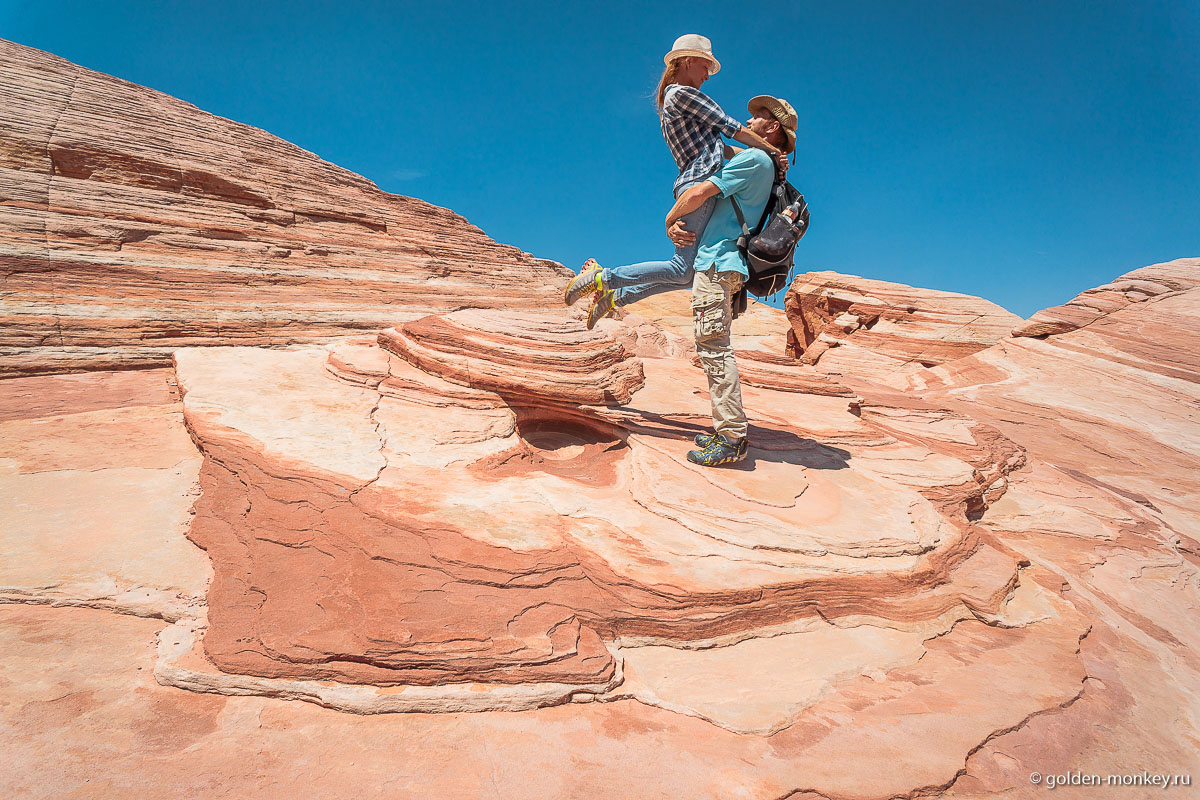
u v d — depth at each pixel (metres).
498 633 3.09
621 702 3.07
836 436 6.56
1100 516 7.44
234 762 2.39
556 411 6.04
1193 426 13.41
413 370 6.31
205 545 3.65
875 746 2.88
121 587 3.32
